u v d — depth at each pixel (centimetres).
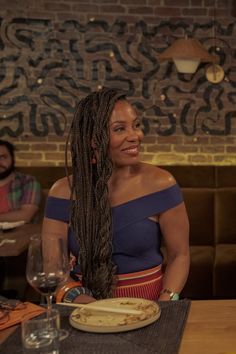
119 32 414
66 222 162
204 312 122
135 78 418
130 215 153
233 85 423
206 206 392
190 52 372
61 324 115
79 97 418
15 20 408
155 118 423
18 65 411
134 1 412
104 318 114
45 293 113
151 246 154
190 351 99
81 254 153
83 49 414
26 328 98
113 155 153
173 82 420
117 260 152
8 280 352
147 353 98
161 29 415
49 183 393
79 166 157
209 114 424
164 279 158
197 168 400
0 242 247
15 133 417
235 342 103
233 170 399
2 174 334
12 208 330
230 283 345
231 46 420
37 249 113
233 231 389
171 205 157
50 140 420
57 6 410
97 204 152
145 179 158
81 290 141
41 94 415
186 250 163
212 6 416
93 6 411
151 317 114
